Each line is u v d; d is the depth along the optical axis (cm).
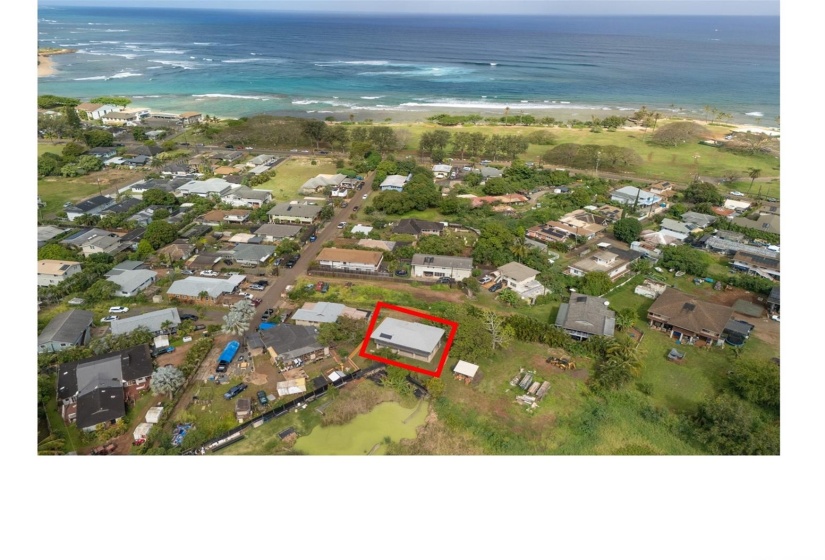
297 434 4300
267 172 11106
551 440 4319
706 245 8088
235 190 9750
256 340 5397
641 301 6550
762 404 4731
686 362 5350
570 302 6184
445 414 4562
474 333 5403
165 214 8650
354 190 10344
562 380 5050
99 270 6812
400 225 8425
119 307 6150
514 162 11594
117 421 4353
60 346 5294
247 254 7338
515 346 5538
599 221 8875
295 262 7388
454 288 6762
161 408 4525
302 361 5184
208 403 4625
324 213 8919
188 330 5681
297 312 5894
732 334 5709
